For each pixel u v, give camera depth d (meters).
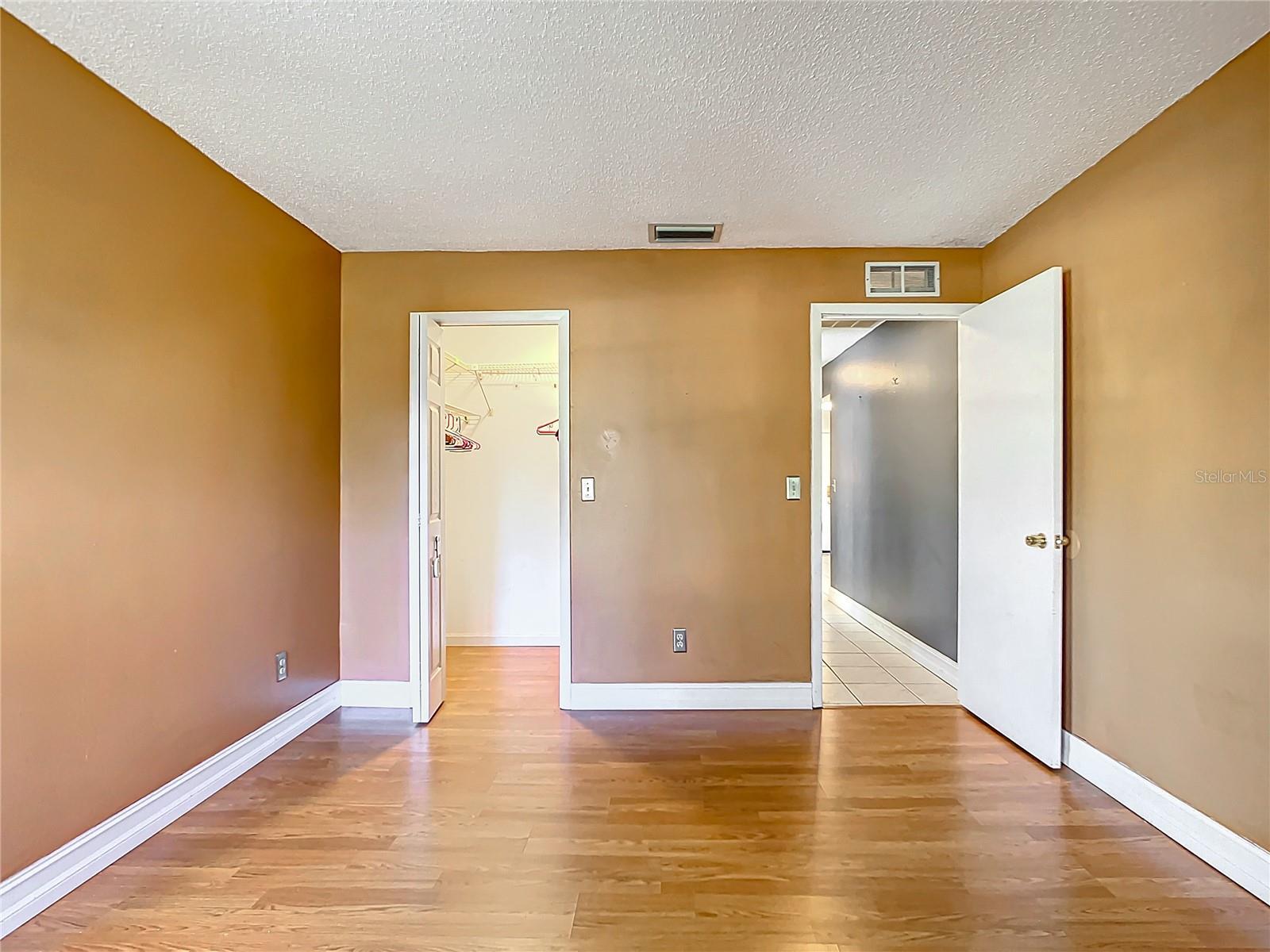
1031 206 2.64
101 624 1.82
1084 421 2.36
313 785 2.35
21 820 1.60
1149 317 2.05
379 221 2.76
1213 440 1.83
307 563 2.87
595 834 2.02
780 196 2.53
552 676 3.67
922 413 4.00
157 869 1.83
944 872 1.81
